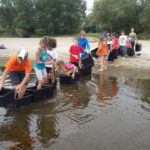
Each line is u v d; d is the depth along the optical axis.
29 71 3.65
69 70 5.16
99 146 2.71
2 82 3.56
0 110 3.72
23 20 36.75
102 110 3.74
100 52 6.52
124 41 8.23
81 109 3.78
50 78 4.78
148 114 3.59
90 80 5.56
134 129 3.11
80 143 2.77
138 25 31.08
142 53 9.38
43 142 2.81
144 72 6.35
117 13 30.03
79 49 5.54
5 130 3.11
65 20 36.53
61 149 2.66
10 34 37.88
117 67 6.96
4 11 38.94
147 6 30.05
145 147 2.68
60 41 18.83
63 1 37.62
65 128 3.14
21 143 2.80
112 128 3.13
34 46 14.55
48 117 3.48
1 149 2.68
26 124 3.27
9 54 10.80
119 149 2.65
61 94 4.52
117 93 4.55
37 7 37.19
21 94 3.84
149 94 4.49
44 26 36.53
